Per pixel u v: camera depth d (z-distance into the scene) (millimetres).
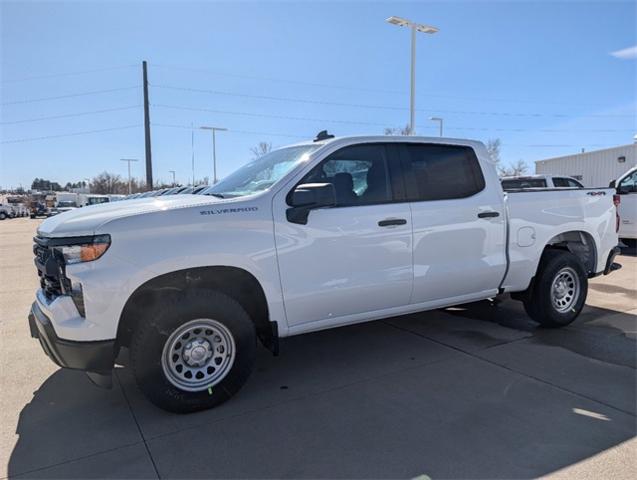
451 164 4566
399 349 4738
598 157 28969
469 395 3672
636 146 26797
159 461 2865
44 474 2756
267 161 4426
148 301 3480
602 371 4109
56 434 3199
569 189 5379
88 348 3123
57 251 3229
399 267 4152
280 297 3660
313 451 2936
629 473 2664
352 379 4020
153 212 3303
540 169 32500
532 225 4953
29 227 31938
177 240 3295
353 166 4086
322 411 3451
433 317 5875
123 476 2727
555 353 4566
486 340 4977
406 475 2680
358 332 5316
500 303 6543
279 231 3621
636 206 10859
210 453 2938
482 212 4594
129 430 3232
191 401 3396
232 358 3518
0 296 7816
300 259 3709
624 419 3268
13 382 4078
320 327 3926
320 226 3783
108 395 3779
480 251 4617
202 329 3439
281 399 3662
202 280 3609
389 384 3900
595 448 2916
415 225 4211
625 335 5098
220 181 4750
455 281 4477
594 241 5520
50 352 3277
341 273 3891
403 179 4270
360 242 3951
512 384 3863
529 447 2938
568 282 5297
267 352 4719
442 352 4633
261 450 2957
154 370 3275
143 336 3250
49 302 3348
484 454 2873
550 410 3408
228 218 3463
